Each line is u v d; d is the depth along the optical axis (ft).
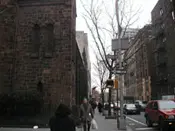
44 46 74.84
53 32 75.41
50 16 75.72
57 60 73.67
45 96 72.49
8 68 72.84
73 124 17.75
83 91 136.77
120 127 55.21
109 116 90.84
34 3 76.54
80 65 117.29
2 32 73.72
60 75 73.00
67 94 71.97
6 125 59.88
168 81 182.29
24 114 62.80
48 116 61.16
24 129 54.54
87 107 42.52
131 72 307.58
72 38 78.02
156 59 212.84
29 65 74.28
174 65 170.19
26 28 76.18
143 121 83.82
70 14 75.20
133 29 115.65
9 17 74.23
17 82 73.82
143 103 173.06
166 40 185.16
